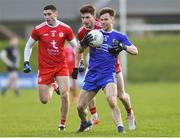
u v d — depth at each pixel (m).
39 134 31.83
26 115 45.56
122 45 30.31
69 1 116.81
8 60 71.88
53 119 42.06
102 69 30.73
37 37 33.34
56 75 33.25
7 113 47.56
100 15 30.94
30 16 117.31
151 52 97.88
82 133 31.89
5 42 95.88
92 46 30.73
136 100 59.56
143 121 39.25
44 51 33.22
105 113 46.09
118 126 30.48
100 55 30.75
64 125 33.56
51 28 33.09
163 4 119.06
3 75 89.38
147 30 109.38
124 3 95.69
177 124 37.03
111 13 30.88
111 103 30.19
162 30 112.06
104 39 30.78
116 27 107.75
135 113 45.56
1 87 89.38
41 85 33.28
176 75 97.50
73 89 55.78
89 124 32.62
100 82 30.78
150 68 97.44
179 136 30.31
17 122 40.34
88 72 31.27
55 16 33.03
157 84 90.50
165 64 97.81
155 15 118.38
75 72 32.31
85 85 31.36
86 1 116.25
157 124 37.16
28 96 70.06
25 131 34.22
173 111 46.91
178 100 59.16
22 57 94.69
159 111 47.16
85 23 32.09
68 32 33.25
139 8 118.12
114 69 30.88
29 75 90.69
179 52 98.31
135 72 97.00
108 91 30.36
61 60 33.25
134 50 30.56
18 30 118.06
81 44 30.97
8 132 33.94
